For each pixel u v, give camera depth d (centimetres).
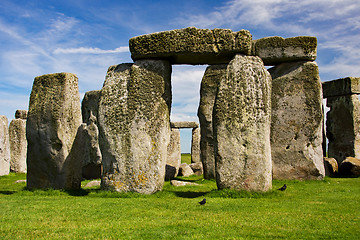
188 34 895
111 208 716
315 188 1058
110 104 938
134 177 898
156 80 926
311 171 1302
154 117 912
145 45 921
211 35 891
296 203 762
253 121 851
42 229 574
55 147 974
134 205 745
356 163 1517
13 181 1471
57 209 712
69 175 980
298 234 544
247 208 707
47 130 974
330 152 1933
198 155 2136
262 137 849
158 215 660
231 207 715
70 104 988
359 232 554
